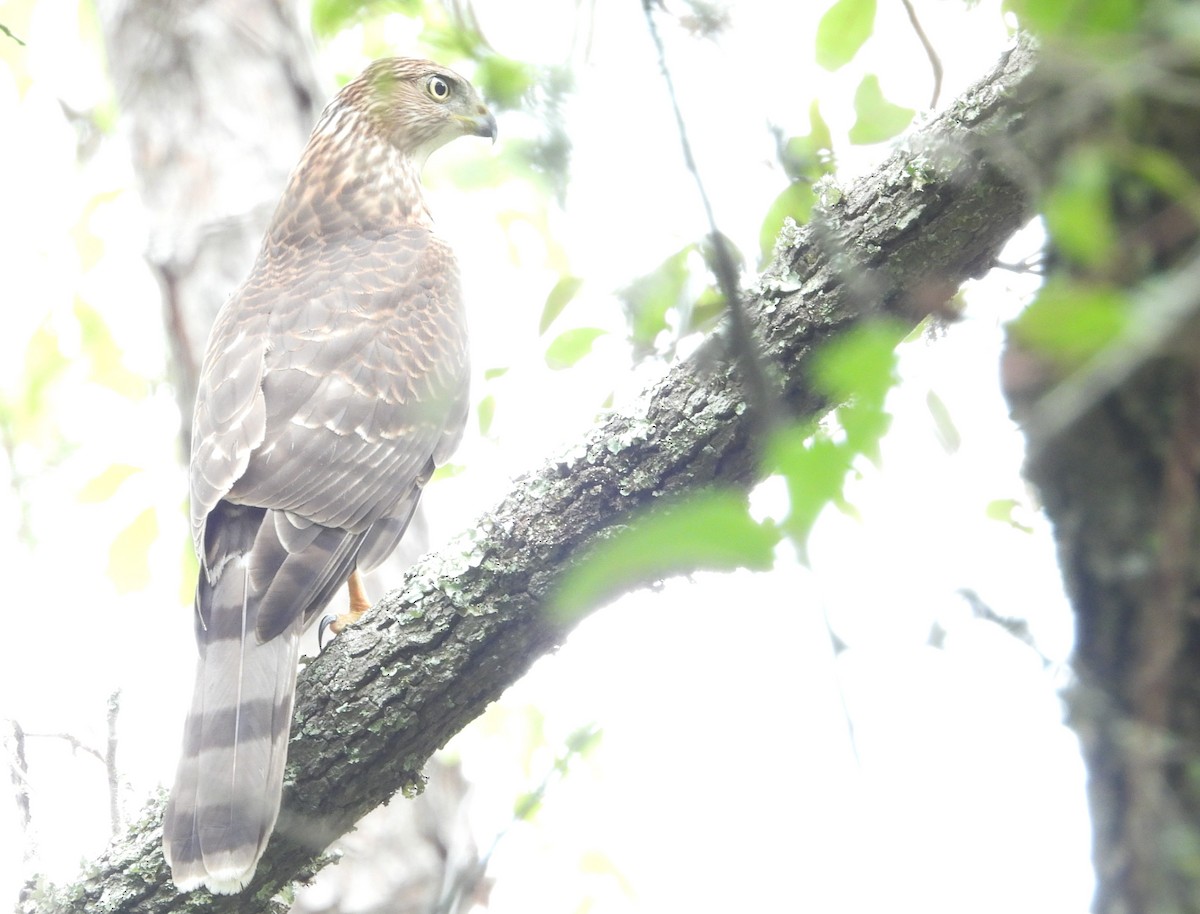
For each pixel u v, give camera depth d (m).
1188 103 6.31
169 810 7.13
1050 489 8.12
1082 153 5.90
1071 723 7.47
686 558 3.72
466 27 6.82
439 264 10.35
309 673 7.45
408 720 7.31
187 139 11.66
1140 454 7.86
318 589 8.23
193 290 11.43
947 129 6.56
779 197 7.95
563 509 7.19
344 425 8.91
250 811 7.03
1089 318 3.68
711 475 7.11
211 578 8.12
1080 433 7.89
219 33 11.80
